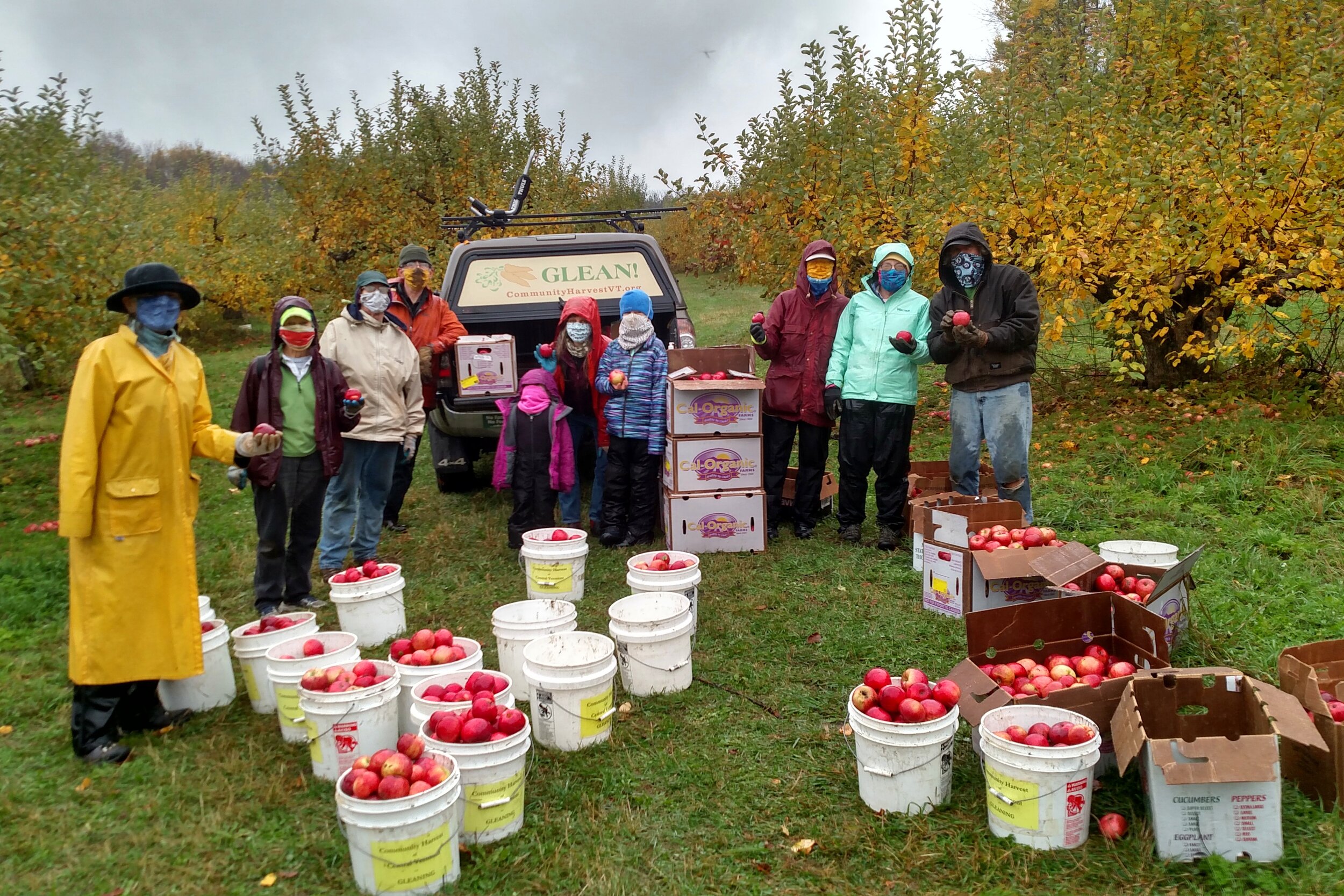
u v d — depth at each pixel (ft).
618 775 12.05
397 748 10.69
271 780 12.17
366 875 9.61
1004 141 28.22
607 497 22.34
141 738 13.65
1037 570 15.02
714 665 15.47
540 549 18.49
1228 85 28.12
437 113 60.44
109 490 12.57
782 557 20.92
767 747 12.67
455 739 10.79
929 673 14.74
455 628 17.85
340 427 18.39
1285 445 24.14
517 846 10.58
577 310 21.59
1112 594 13.26
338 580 16.93
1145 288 26.27
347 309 20.17
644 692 14.40
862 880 9.73
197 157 96.78
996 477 20.07
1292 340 26.91
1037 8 40.11
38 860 10.52
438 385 24.07
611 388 20.77
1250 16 30.01
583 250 26.43
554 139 62.64
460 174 58.95
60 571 21.99
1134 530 20.67
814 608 17.80
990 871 9.66
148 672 12.91
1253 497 21.83
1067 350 40.50
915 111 30.17
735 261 37.47
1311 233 24.58
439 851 9.68
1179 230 26.71
